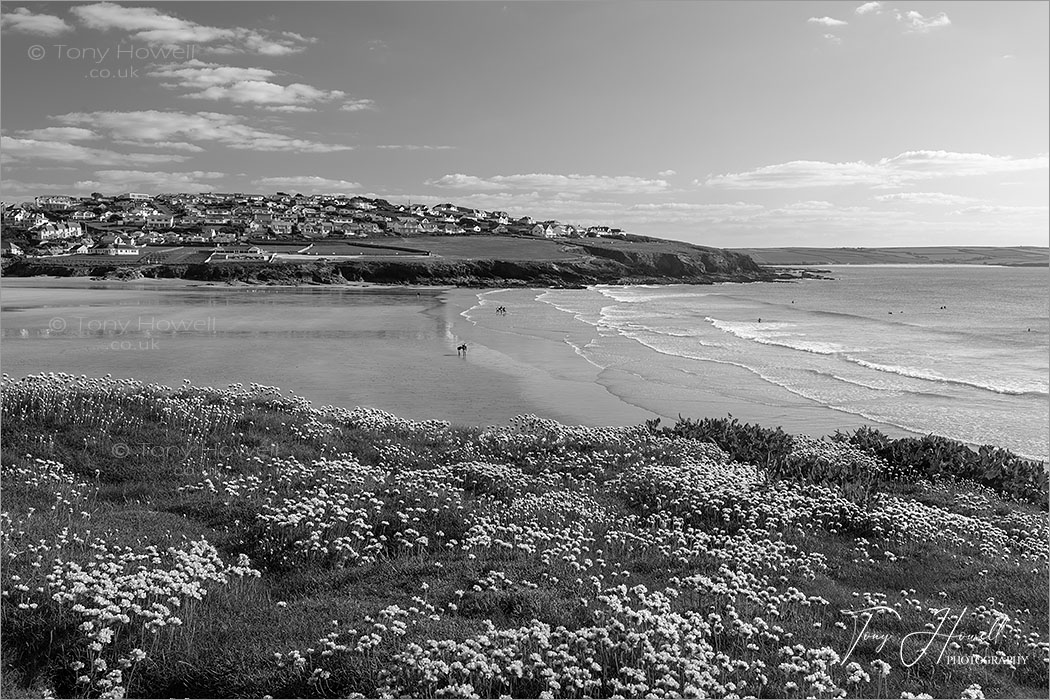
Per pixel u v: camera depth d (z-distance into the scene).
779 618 12.08
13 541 12.34
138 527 14.27
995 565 15.73
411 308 101.50
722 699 9.14
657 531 15.99
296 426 22.75
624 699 8.91
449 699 8.76
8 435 18.78
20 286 135.38
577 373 50.22
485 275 190.38
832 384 48.66
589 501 17.95
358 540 14.12
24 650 9.51
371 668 9.44
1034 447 33.09
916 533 17.28
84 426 19.98
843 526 17.91
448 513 15.79
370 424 24.69
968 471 24.25
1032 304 134.50
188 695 9.28
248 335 66.12
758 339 75.00
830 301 142.25
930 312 116.50
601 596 11.78
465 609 11.45
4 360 48.72
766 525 16.98
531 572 12.95
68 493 15.81
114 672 9.08
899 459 25.09
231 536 14.21
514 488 18.55
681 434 26.94
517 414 36.78
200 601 11.20
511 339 68.69
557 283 189.00
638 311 110.12
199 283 155.88
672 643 10.38
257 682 9.38
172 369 46.34
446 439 23.83
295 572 12.92
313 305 104.25
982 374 54.47
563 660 9.57
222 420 22.20
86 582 10.73
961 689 10.41
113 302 101.12
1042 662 11.29
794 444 26.73
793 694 9.59
